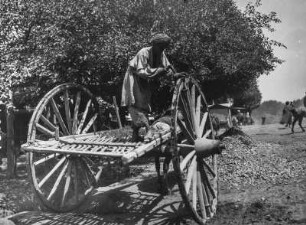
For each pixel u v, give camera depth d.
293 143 13.43
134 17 12.38
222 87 15.85
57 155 6.71
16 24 10.02
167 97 13.41
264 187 7.65
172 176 9.27
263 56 14.12
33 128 6.17
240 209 6.37
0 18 9.84
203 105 6.72
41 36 10.16
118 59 10.88
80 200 6.92
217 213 6.24
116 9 11.78
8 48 9.76
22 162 12.22
